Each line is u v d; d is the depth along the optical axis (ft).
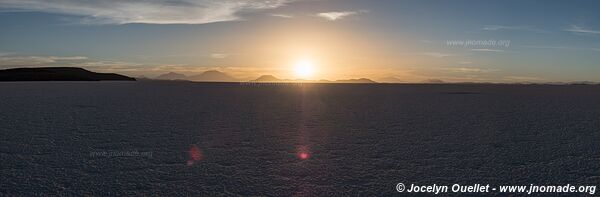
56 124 51.34
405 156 33.22
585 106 79.71
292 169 29.40
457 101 94.84
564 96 118.21
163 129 47.67
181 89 167.12
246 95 121.49
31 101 88.43
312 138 41.70
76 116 60.18
